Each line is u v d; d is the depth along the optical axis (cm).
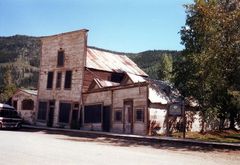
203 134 3034
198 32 3005
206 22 2339
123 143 2130
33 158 1242
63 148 1647
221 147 1927
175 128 3042
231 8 2375
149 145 2033
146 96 2784
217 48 2220
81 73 3534
